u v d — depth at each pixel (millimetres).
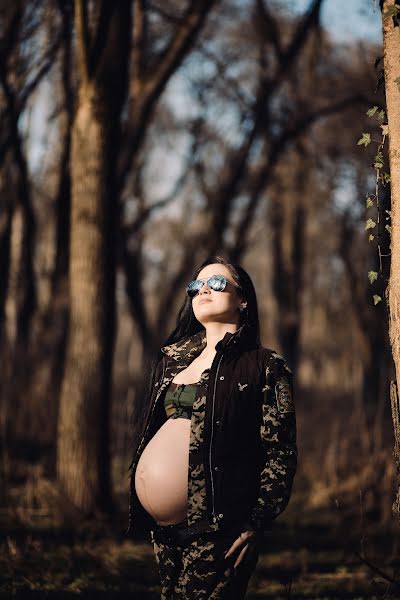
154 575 5754
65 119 12523
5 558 5723
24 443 9891
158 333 19047
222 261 3275
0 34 10195
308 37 13766
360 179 12883
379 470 7801
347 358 18141
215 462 2881
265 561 6320
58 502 7406
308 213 21812
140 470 3039
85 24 7684
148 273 28469
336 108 11938
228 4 14133
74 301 7918
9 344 12195
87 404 7742
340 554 6449
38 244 17766
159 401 3133
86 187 7898
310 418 11977
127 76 8125
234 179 13867
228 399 2930
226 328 3182
